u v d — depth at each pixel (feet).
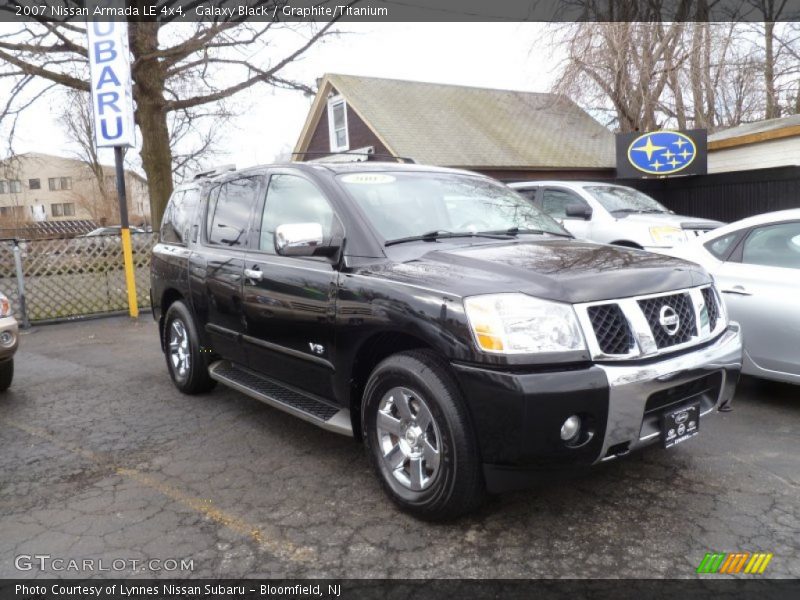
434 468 9.95
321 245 11.77
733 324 11.79
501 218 13.98
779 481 11.53
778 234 15.76
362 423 11.30
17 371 22.63
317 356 12.32
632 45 58.70
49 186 200.64
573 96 61.41
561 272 9.96
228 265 14.99
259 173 15.21
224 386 19.47
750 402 15.93
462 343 9.29
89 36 31.68
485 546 9.65
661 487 11.40
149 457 13.76
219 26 43.83
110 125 32.40
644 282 10.08
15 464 13.60
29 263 33.17
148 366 22.65
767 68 62.49
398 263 11.19
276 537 10.15
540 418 8.84
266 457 13.50
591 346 9.20
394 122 66.95
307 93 50.80
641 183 47.11
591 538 9.79
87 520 10.94
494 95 80.43
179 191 19.49
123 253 35.45
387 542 9.86
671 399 9.89
